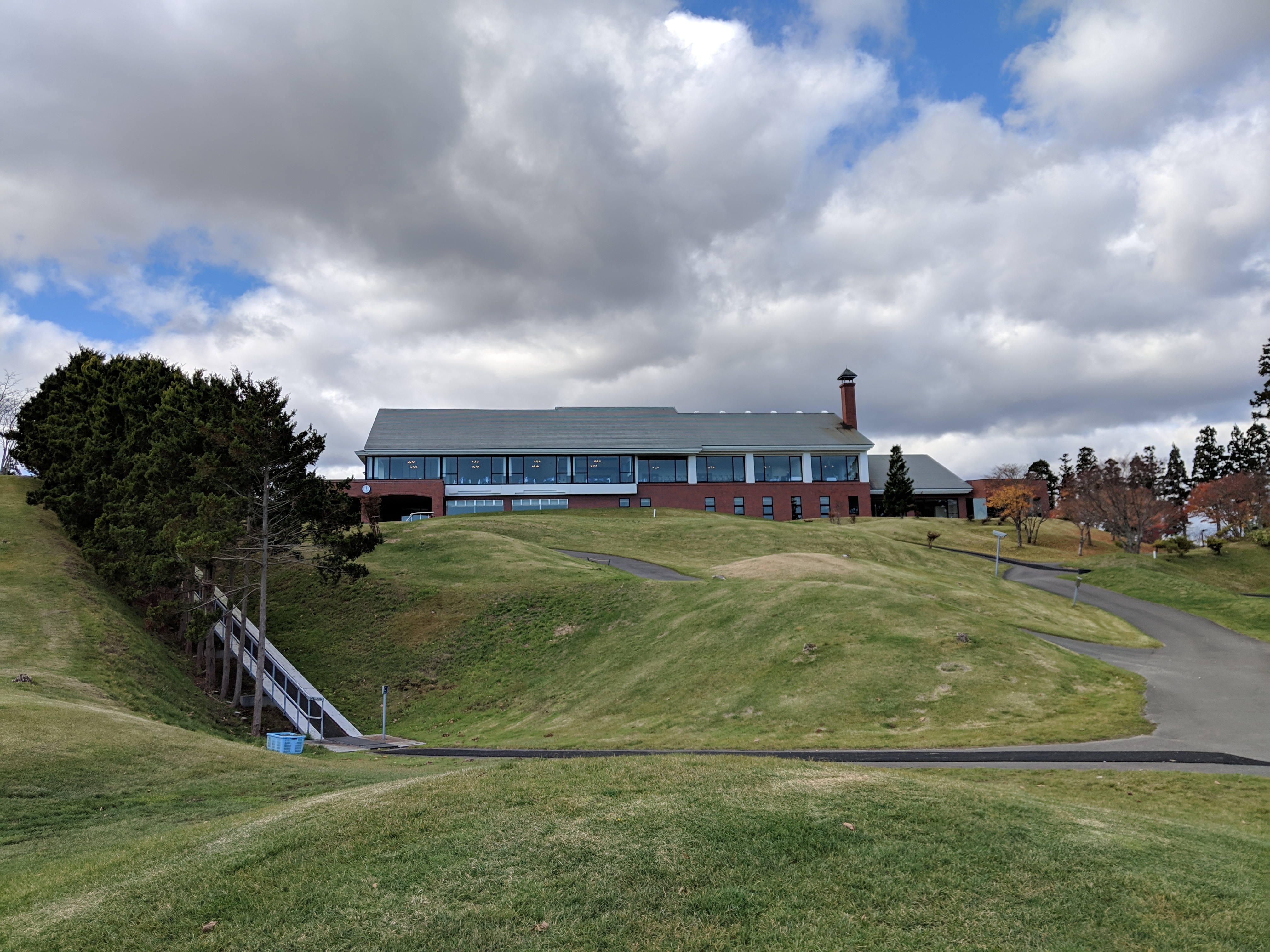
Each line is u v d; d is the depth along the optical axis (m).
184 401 46.88
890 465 106.00
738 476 100.81
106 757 20.27
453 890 8.99
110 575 44.97
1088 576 63.88
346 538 43.69
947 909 8.51
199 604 41.09
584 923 8.29
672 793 11.62
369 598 53.81
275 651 44.19
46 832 14.70
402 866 9.60
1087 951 7.78
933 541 81.19
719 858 9.48
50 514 56.47
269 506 40.12
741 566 59.06
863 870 9.25
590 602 50.66
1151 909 8.60
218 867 10.04
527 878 9.16
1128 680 29.69
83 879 10.59
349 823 11.07
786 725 27.81
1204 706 26.09
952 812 10.98
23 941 8.63
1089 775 18.38
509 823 10.64
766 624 37.94
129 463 46.84
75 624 37.03
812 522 92.94
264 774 20.69
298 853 10.20
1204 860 10.05
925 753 21.94
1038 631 40.31
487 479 94.81
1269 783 17.36
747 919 8.33
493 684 43.38
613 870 9.23
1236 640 40.25
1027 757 20.73
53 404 59.62
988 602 46.47
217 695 40.78
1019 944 7.90
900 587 50.38
